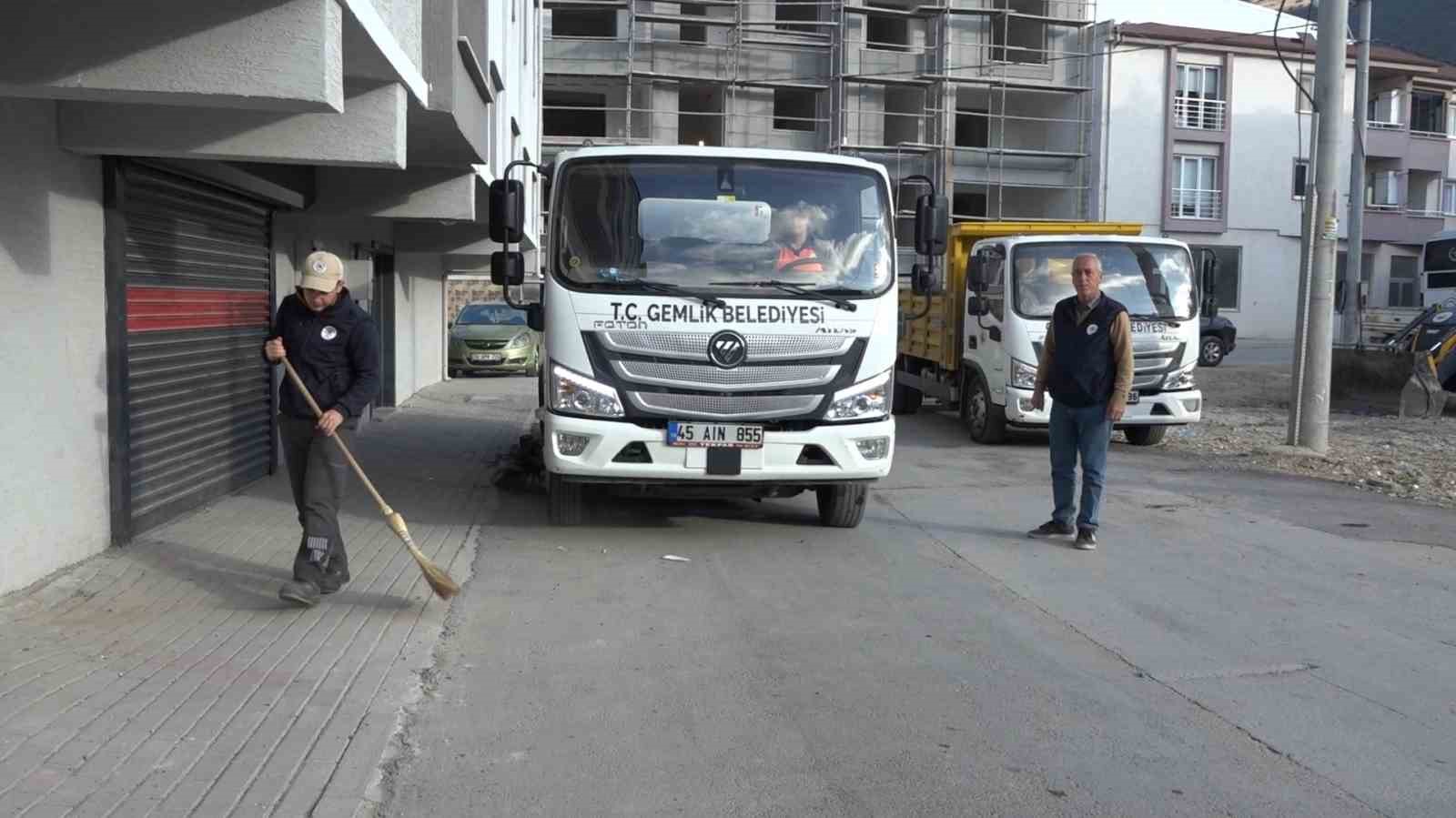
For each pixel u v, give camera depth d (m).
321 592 6.43
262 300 10.25
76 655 5.32
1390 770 4.47
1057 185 42.47
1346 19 12.71
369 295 15.51
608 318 7.72
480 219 16.12
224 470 9.31
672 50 39.19
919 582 7.34
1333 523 9.30
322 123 6.86
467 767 4.39
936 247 8.66
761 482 7.92
